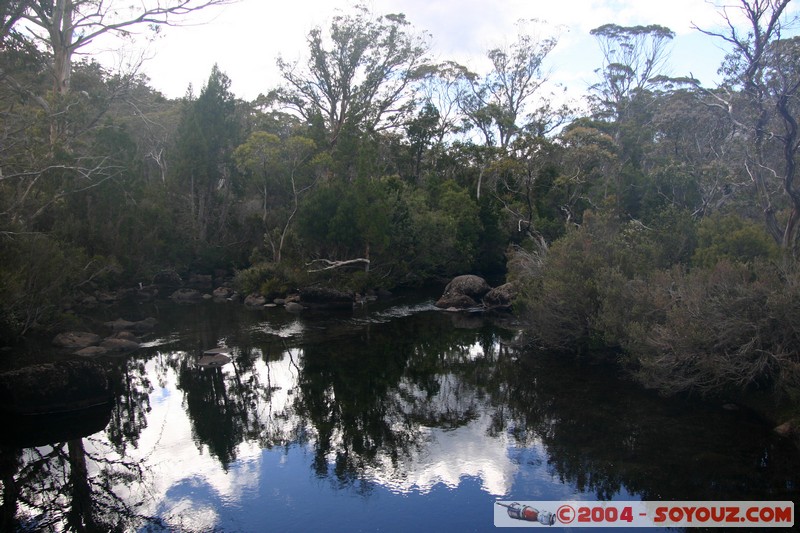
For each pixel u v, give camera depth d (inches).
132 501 319.9
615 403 470.3
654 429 407.2
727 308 432.5
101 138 1200.2
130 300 1109.1
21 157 860.6
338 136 1536.7
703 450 367.9
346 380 564.1
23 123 869.2
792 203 662.5
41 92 869.2
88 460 379.2
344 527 286.5
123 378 567.2
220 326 839.7
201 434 423.2
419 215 1332.4
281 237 1182.9
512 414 454.3
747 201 1021.8
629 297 549.6
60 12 1079.0
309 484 337.7
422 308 1041.5
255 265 1185.4
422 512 301.6
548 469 350.6
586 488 324.5
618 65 2122.3
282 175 1321.4
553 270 657.6
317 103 1743.4
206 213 1429.6
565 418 438.3
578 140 1437.0
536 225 1365.7
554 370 588.1
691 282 488.1
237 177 1454.2
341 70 1694.1
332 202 1173.1
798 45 666.8
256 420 451.5
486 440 401.7
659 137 1804.9
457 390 526.0
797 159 804.6
